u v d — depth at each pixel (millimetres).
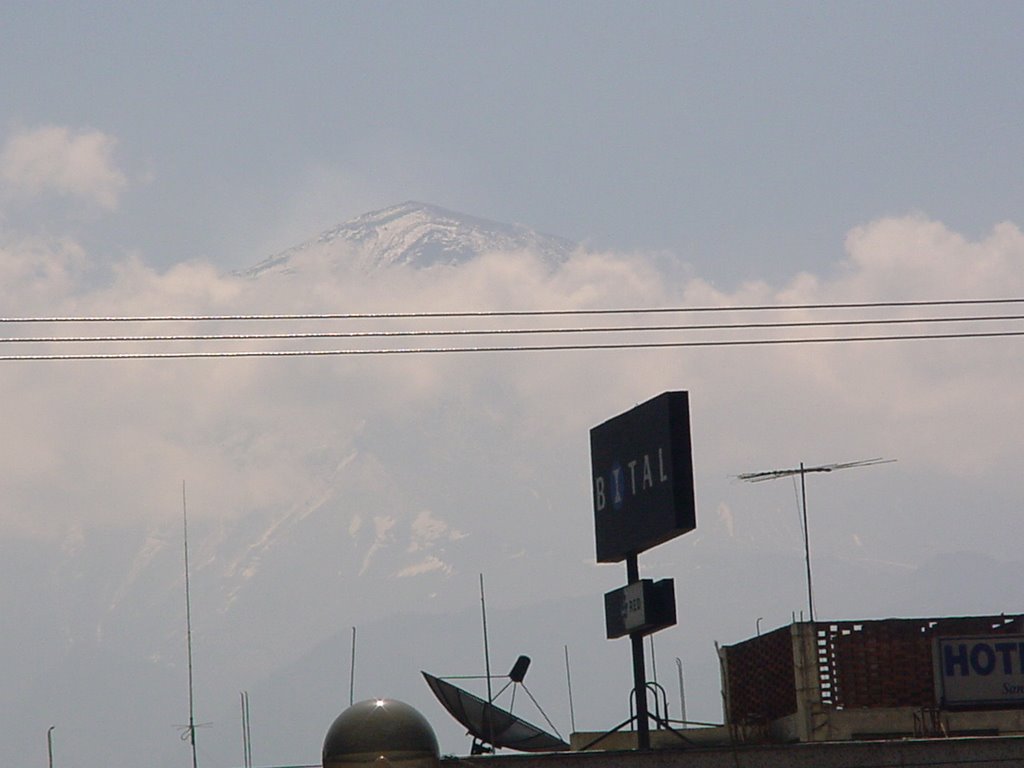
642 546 147250
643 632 145375
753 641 167875
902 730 156750
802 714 157000
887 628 159375
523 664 148000
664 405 143375
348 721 125562
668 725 145125
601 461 154000
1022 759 135500
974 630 160375
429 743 125625
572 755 132500
